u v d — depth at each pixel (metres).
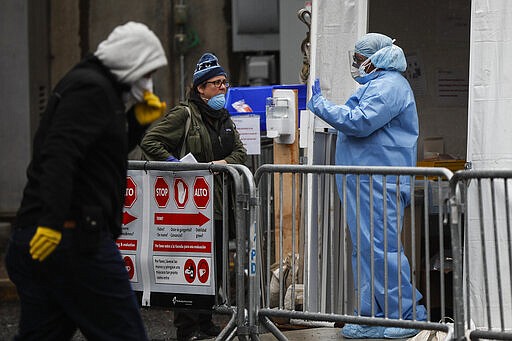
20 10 37.44
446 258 21.05
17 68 37.53
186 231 18.20
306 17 23.95
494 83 18.31
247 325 17.95
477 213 18.02
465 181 16.27
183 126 20.27
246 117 23.52
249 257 17.75
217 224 19.53
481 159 18.36
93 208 13.18
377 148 18.62
